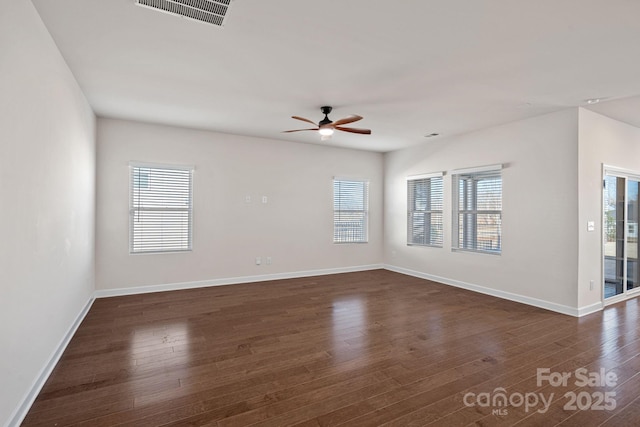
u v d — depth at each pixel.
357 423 1.96
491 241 4.93
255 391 2.29
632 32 2.31
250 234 5.70
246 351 2.94
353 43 2.52
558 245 4.11
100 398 2.19
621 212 4.59
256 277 5.76
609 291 4.45
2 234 1.74
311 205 6.28
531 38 2.41
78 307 3.52
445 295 4.89
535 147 4.35
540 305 4.29
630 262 4.82
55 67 2.56
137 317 3.82
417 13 2.12
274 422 1.96
